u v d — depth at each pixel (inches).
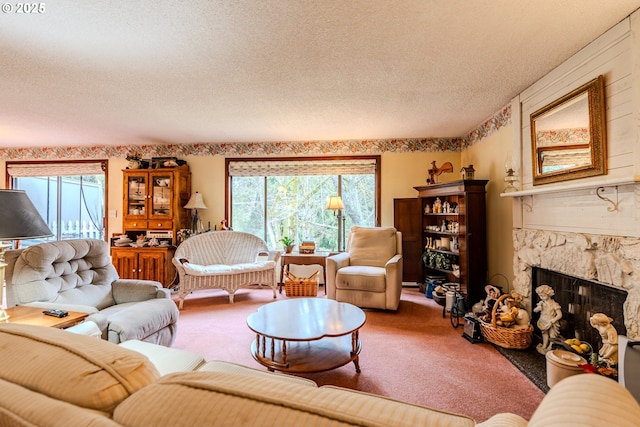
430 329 117.0
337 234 193.9
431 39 77.0
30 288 81.8
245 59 86.5
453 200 170.7
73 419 18.5
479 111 134.8
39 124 149.1
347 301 139.8
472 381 80.7
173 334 96.3
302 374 83.1
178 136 175.6
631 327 69.2
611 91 74.3
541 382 78.4
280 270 189.3
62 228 205.6
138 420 18.6
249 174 192.5
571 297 90.7
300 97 116.0
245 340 106.2
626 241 70.4
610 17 69.1
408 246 180.5
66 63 87.7
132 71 93.0
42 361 23.0
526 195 109.5
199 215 194.2
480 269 135.8
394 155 186.1
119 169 197.5
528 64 91.0
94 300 96.0
